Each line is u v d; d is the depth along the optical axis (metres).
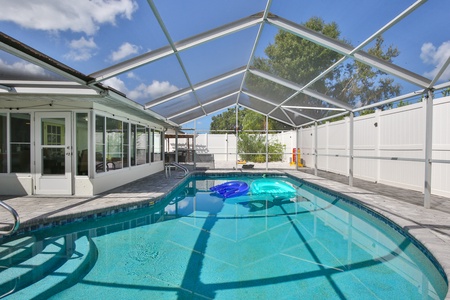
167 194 7.28
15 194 6.64
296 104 9.81
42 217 4.66
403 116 7.41
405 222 4.21
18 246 4.25
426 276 3.24
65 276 3.25
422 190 6.75
